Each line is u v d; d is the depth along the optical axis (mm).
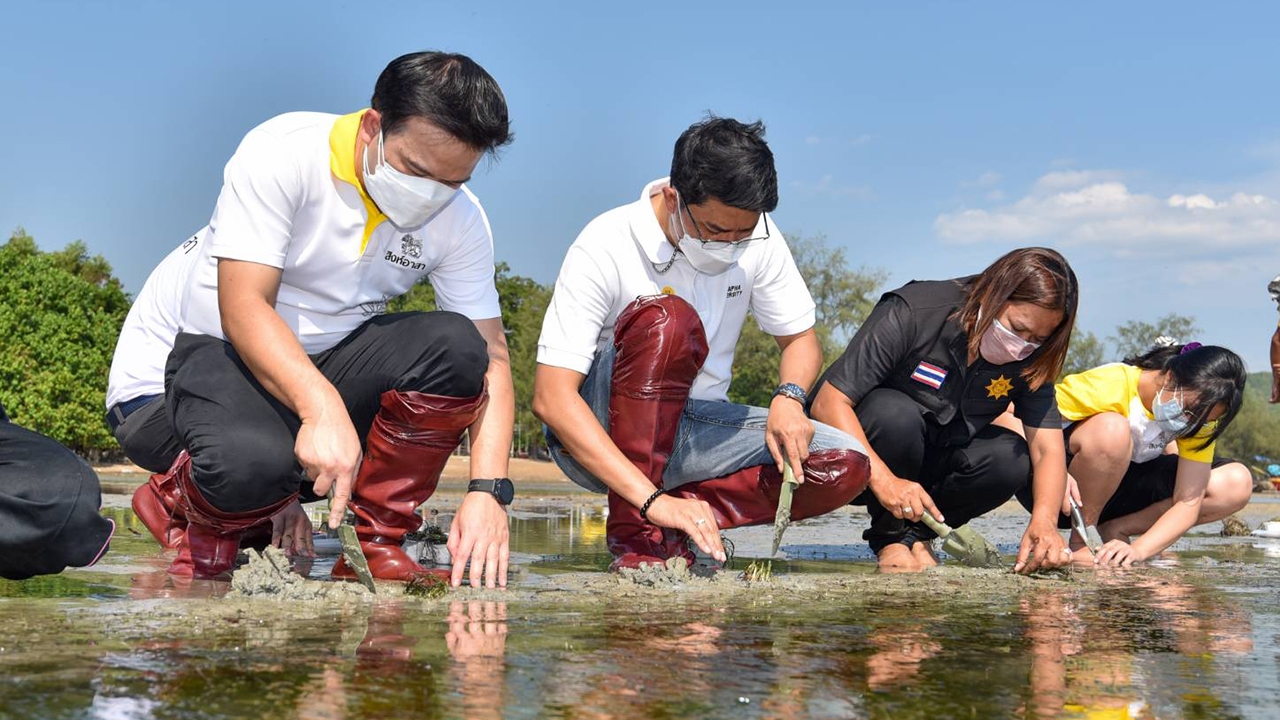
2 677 1423
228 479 2436
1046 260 3258
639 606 2250
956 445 3705
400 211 2494
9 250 37250
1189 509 3969
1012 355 3340
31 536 2139
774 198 2840
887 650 1783
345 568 2660
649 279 3117
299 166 2516
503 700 1351
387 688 1395
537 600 2320
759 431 3143
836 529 5391
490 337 2910
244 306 2387
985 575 3137
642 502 2797
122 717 1230
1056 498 3451
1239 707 1429
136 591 2281
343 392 2678
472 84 2314
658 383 2920
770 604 2346
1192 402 3832
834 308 51312
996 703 1429
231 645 1662
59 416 36000
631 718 1287
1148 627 2111
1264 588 2871
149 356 3205
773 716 1322
